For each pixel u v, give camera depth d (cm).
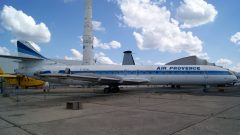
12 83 3806
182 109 1211
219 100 1680
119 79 2444
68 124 841
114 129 753
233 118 939
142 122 865
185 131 713
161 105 1393
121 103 1527
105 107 1323
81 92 2830
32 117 1009
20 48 2942
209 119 919
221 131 709
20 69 2962
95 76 2275
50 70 2828
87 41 4441
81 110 1210
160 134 681
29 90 3472
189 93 2430
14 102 1723
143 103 1512
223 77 2508
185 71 2564
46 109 1281
